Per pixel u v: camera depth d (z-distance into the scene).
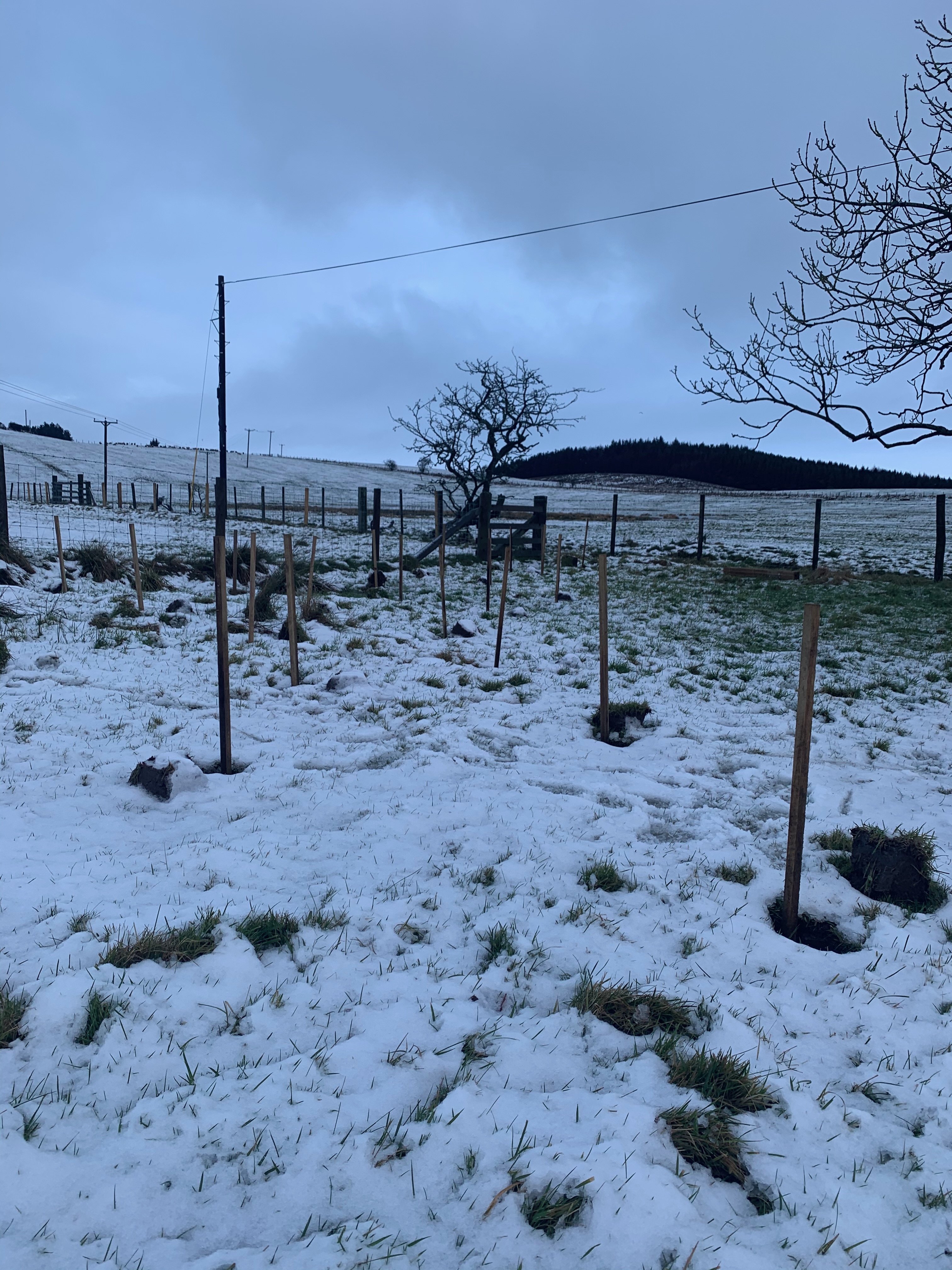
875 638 14.26
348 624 13.71
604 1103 2.83
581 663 11.87
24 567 15.22
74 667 9.80
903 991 3.80
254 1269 2.06
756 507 57.69
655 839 5.79
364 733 8.08
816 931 4.59
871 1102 3.02
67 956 3.61
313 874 4.92
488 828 5.71
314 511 46.38
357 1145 2.54
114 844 5.23
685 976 3.85
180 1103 2.71
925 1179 2.60
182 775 6.19
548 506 60.44
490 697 9.80
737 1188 2.57
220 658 6.64
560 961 3.95
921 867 4.84
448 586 18.92
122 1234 2.18
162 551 20.17
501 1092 2.89
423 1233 2.23
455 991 3.60
